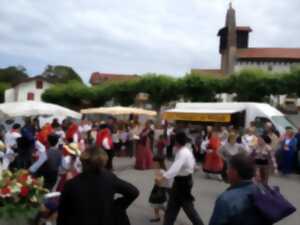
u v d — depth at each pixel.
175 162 6.42
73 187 3.40
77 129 14.47
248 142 14.63
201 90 36.31
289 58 66.88
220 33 75.19
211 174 14.41
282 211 3.17
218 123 20.91
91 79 78.31
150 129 17.25
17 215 4.43
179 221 8.00
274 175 15.69
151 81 38.31
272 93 34.16
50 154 7.10
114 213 3.63
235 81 35.03
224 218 3.19
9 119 17.12
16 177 4.71
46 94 51.53
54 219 4.68
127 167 17.12
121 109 22.72
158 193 7.88
